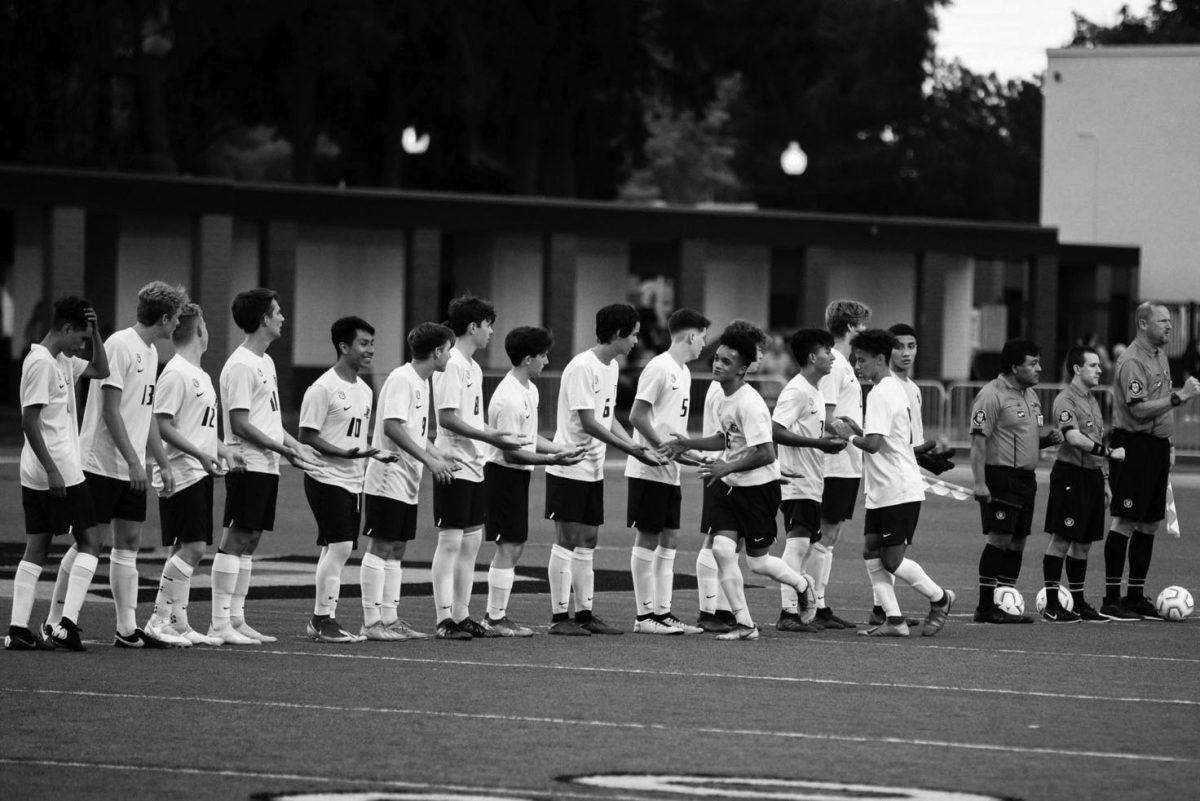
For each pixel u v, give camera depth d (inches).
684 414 2106.3
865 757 1323.8
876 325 7731.3
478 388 2016.5
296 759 1296.8
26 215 6520.7
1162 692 1641.2
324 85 7775.6
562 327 7066.9
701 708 1525.6
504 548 2030.0
